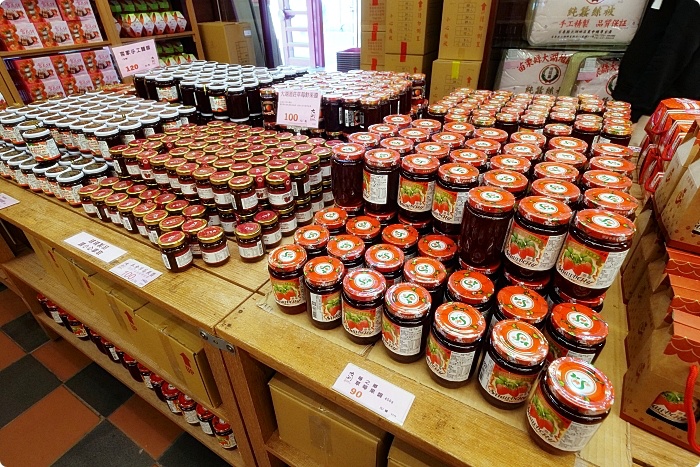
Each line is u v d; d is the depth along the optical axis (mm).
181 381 1408
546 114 1389
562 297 785
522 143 1112
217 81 1748
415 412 761
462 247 863
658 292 793
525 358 660
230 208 1227
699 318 666
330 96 1466
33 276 2033
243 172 1213
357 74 1967
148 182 1425
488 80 2771
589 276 724
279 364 885
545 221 727
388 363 859
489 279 826
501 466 672
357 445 991
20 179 1758
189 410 1562
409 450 911
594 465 668
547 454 685
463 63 2537
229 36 3445
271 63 4707
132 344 1587
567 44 2557
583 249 712
